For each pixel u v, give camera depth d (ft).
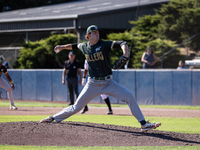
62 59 214.90
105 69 59.52
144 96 147.64
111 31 253.85
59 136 57.72
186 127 77.05
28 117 92.43
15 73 175.11
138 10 254.47
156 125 59.93
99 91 61.16
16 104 142.00
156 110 119.65
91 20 232.73
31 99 171.32
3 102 155.12
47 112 107.55
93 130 62.08
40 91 168.66
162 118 94.99
